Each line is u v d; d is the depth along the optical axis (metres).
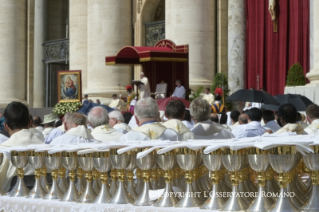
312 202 4.88
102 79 35.09
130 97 30.03
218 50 32.47
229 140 5.48
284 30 29.30
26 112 8.55
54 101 45.38
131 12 37.41
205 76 31.25
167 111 8.97
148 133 7.61
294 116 9.82
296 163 4.80
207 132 9.45
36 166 6.54
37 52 45.03
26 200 6.33
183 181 6.25
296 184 5.45
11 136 8.30
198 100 9.59
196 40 31.00
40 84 44.91
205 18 31.27
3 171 8.06
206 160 5.11
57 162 6.29
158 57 26.73
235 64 31.52
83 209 5.66
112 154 5.63
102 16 35.12
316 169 4.82
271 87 30.03
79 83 28.61
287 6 29.14
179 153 5.27
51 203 6.02
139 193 6.22
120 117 12.27
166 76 28.83
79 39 37.94
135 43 37.25
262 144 4.61
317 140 4.88
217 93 27.61
